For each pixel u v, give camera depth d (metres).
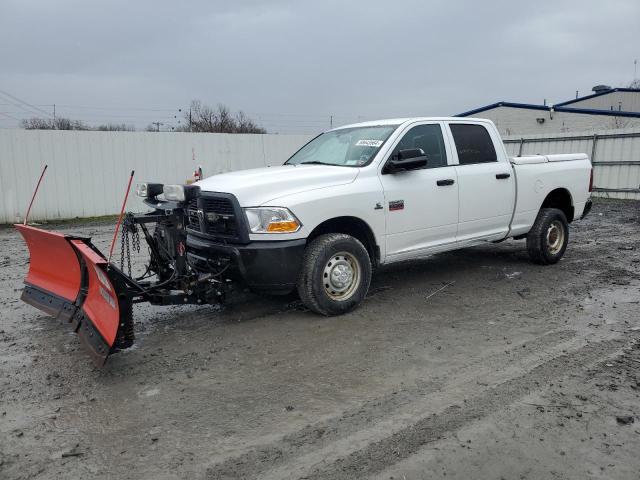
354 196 5.54
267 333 5.18
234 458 3.15
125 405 3.81
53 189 14.84
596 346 4.68
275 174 5.54
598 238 10.49
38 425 3.56
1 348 4.94
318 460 3.11
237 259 5.07
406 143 6.16
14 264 8.81
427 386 4.00
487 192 6.79
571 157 8.18
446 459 3.09
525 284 6.82
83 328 4.60
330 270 5.47
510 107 34.06
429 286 6.80
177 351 4.79
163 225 5.07
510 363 4.37
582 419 3.48
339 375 4.23
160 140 16.02
